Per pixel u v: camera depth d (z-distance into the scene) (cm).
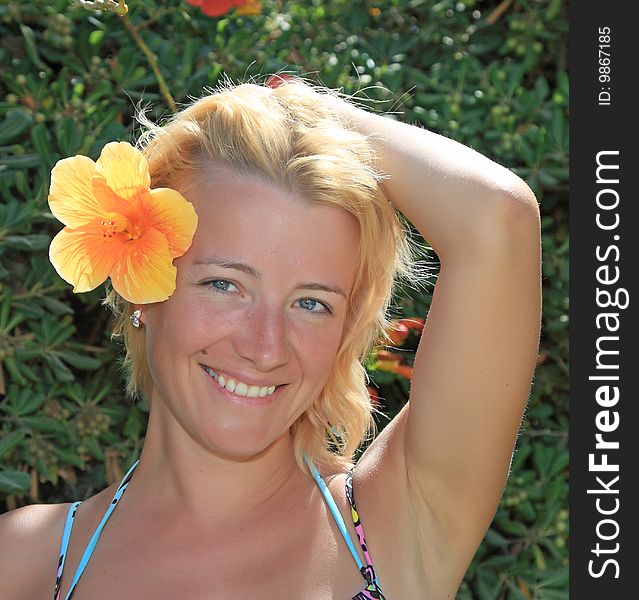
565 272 310
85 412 277
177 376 172
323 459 194
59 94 271
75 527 189
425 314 302
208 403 171
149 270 167
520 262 164
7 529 191
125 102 278
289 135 172
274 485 184
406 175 174
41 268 268
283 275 167
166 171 178
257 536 179
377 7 312
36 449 271
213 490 182
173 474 184
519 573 310
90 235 169
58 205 170
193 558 178
